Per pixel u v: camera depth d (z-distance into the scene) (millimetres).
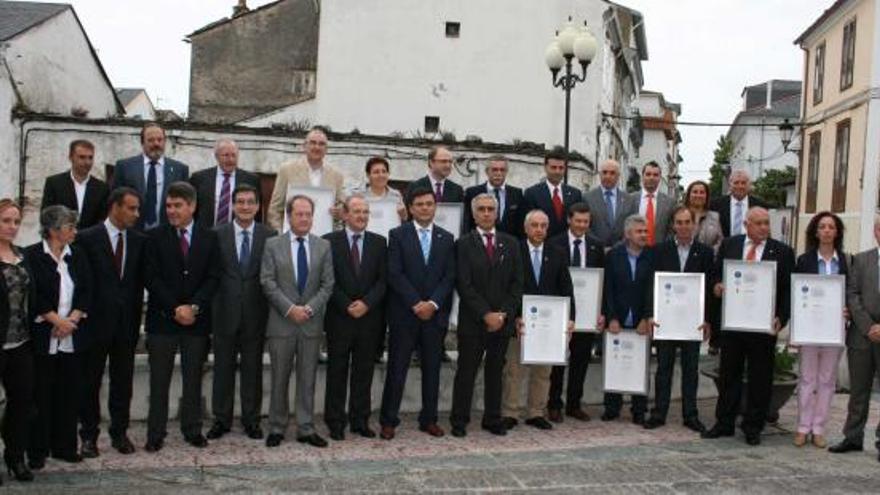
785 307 8102
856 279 7797
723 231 9859
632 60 30125
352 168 15273
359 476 6855
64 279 6871
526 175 15883
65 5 18312
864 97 23000
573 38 13633
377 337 8133
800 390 8125
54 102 17516
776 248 8188
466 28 23234
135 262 7352
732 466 7297
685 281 8531
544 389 8711
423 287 8102
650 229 9523
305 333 7793
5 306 6332
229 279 7781
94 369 7238
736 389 8320
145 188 8539
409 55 23281
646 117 50188
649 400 9984
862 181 22828
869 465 7414
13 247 6594
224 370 7922
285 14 27484
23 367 6547
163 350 7484
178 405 8836
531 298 8367
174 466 7074
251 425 8047
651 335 8680
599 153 24062
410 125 23219
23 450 6590
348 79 23359
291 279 7727
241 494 6363
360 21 23375
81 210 8258
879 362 7648
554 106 22969
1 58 14594
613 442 8133
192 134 14742
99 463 7129
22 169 14531
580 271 8719
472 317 8188
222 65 27609
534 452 7688
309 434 7883
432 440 8117
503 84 23125
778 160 50312
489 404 8391
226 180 8664
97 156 14594
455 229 8953
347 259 7941
